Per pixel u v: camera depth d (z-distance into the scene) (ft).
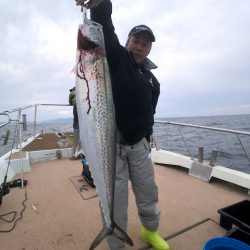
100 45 5.33
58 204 10.91
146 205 7.39
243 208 9.47
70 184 13.28
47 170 15.92
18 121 14.03
